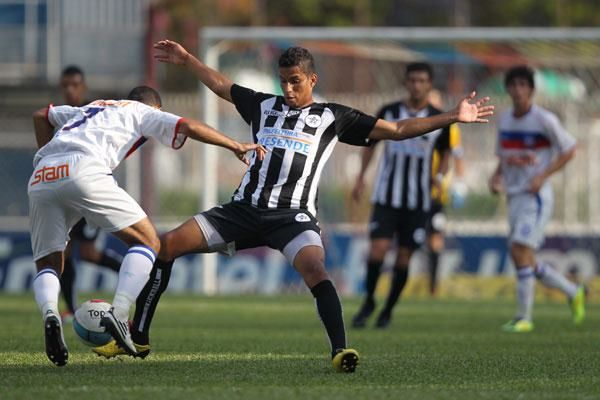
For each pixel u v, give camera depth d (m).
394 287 36.56
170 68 89.56
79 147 21.25
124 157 21.67
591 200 57.12
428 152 37.06
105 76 62.12
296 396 17.98
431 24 105.44
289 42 57.38
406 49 60.69
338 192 56.06
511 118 36.75
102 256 39.50
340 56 71.88
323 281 21.62
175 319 38.75
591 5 106.94
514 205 36.84
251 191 22.41
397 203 36.66
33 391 18.28
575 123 58.16
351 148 56.31
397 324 38.09
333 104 22.83
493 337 32.50
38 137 22.83
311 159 22.42
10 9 62.25
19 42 62.25
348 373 21.47
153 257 21.44
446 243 54.28
